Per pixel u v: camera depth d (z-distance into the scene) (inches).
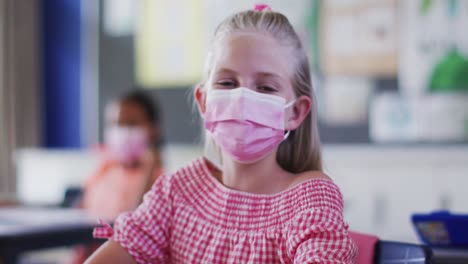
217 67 45.0
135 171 119.3
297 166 47.9
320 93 157.4
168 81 174.9
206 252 43.0
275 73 44.4
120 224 45.9
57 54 193.5
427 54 147.6
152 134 118.8
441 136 146.3
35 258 177.9
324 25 157.2
